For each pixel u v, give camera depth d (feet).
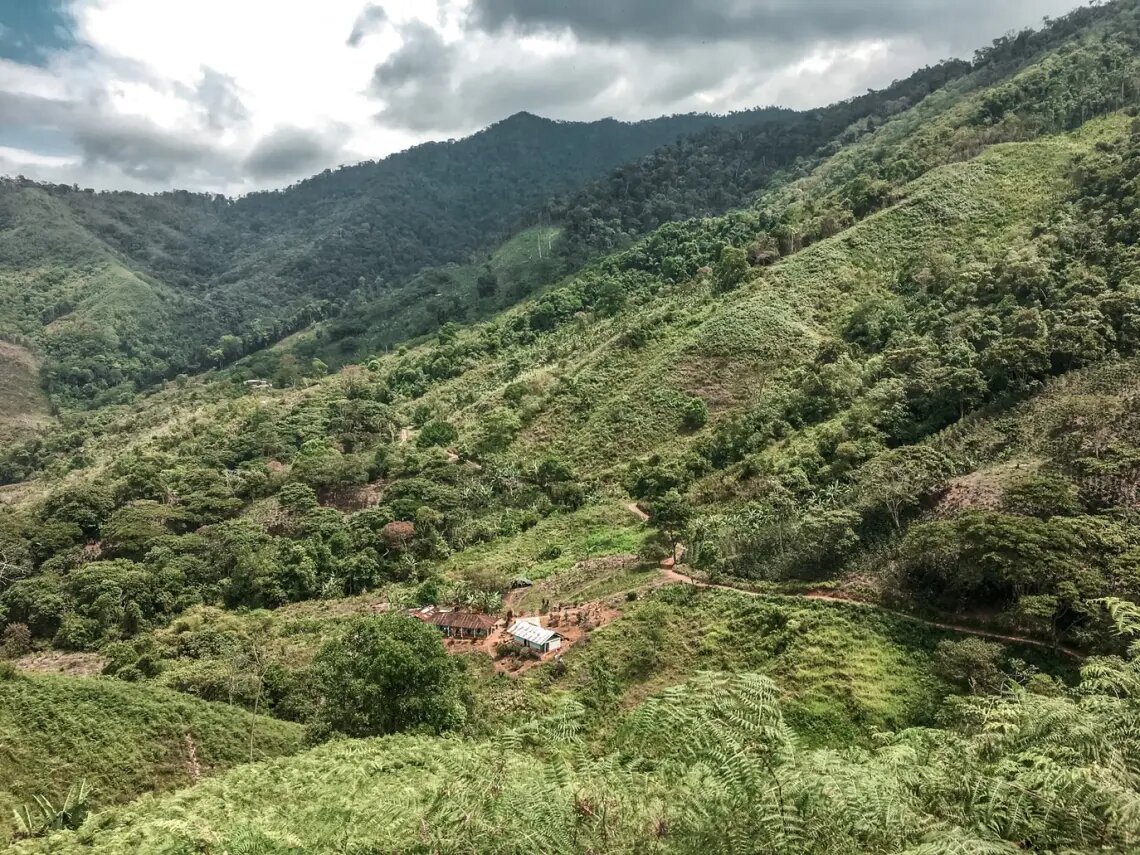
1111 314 172.55
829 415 210.59
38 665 170.71
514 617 156.25
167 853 46.39
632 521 201.46
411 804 35.91
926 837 21.48
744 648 123.75
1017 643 103.91
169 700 116.98
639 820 26.18
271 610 193.47
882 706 101.91
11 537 228.02
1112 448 124.36
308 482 257.34
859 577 130.11
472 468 261.85
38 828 83.92
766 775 23.71
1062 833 21.16
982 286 224.74
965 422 165.58
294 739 112.78
